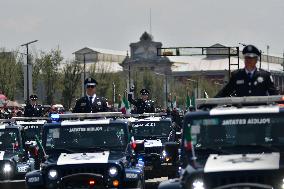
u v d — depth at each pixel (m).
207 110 28.50
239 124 28.03
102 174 35.34
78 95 151.88
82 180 35.06
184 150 28.19
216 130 28.12
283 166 25.70
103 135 37.75
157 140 53.38
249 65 30.11
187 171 26.42
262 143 27.81
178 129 57.59
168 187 26.36
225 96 30.69
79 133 37.72
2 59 141.88
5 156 44.38
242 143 27.86
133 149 38.28
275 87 30.17
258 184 25.19
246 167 25.77
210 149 27.88
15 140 45.84
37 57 148.75
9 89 138.50
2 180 43.66
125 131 37.84
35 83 145.00
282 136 27.80
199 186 25.80
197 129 28.19
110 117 39.16
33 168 44.41
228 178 25.72
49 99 146.25
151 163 50.97
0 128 46.06
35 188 35.19
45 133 37.75
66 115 38.66
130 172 35.66
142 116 56.00
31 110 65.06
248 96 29.50
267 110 28.08
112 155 36.66
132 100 65.75
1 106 101.75
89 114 38.75
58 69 152.50
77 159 35.66
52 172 35.06
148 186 48.22
